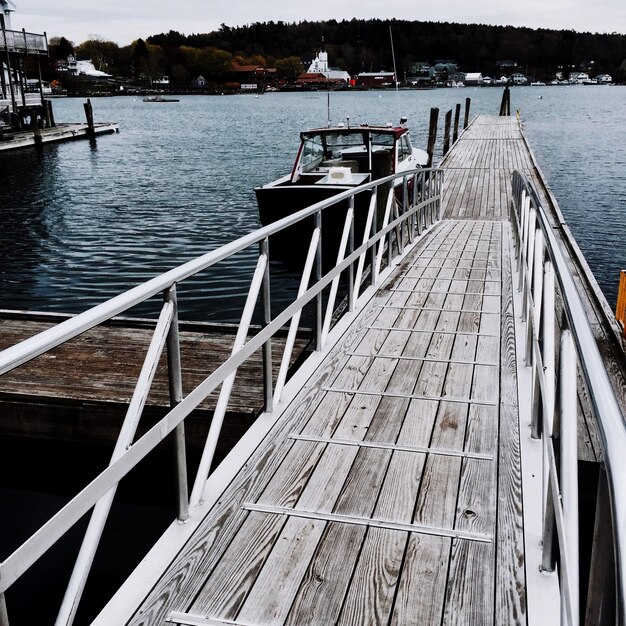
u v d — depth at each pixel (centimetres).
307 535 243
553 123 5184
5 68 3809
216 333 561
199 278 1115
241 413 410
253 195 1991
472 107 7888
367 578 221
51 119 4197
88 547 178
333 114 6956
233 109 8744
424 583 218
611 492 86
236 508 259
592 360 121
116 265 1234
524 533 241
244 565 227
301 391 371
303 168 1146
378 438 316
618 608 78
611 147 3456
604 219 1744
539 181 1545
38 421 438
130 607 206
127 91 15100
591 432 390
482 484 275
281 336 563
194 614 205
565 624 152
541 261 317
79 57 16912
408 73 17150
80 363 495
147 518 436
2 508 443
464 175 1716
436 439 315
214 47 17175
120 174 2486
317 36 17138
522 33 19525
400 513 255
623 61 19862
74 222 1614
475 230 971
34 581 374
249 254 1248
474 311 529
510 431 318
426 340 459
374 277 602
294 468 289
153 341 205
